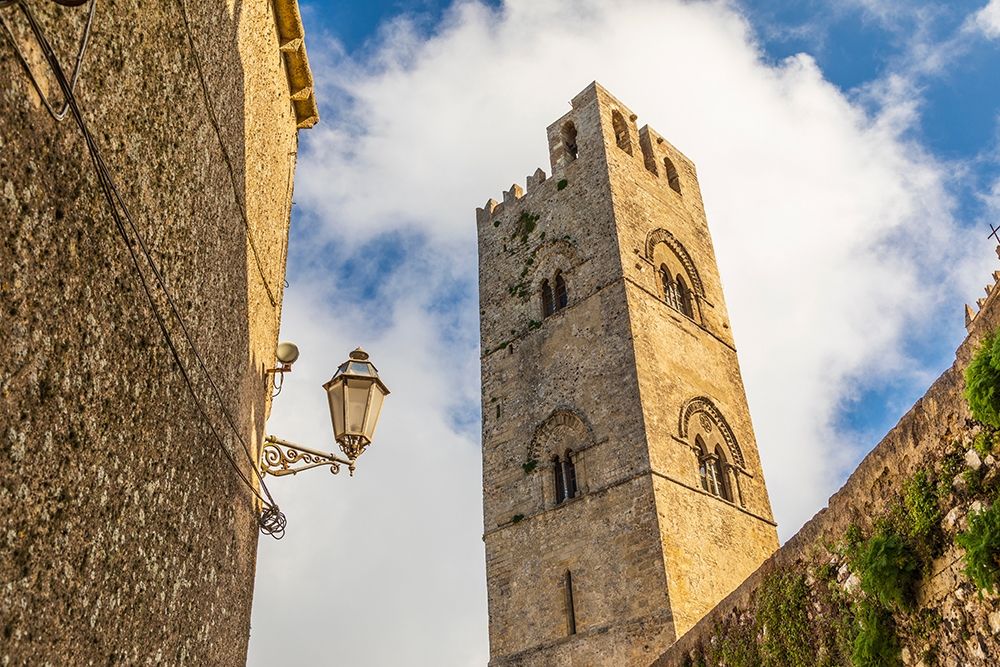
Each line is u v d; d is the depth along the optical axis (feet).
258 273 34.09
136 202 19.76
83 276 16.85
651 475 96.58
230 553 28.32
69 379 16.30
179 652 22.94
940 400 33.32
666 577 89.15
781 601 45.21
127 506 19.15
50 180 15.61
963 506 31.24
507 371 122.83
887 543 34.86
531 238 132.77
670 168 146.41
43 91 15.28
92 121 17.49
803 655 42.60
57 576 16.01
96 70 17.71
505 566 106.22
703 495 102.47
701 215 144.66
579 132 135.85
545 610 98.84
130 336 19.12
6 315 14.17
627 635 89.35
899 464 35.88
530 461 111.55
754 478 114.32
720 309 132.57
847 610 39.09
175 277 22.29
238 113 30.19
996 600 29.07
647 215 129.08
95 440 17.43
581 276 120.37
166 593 21.77
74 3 14.38
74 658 16.75
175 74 22.43
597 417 106.42
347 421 34.42
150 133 20.58
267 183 36.22
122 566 18.97
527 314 125.49
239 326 29.89
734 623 51.06
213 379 25.82
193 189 23.94
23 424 14.71
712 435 112.68
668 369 111.55
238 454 29.30
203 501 24.80
